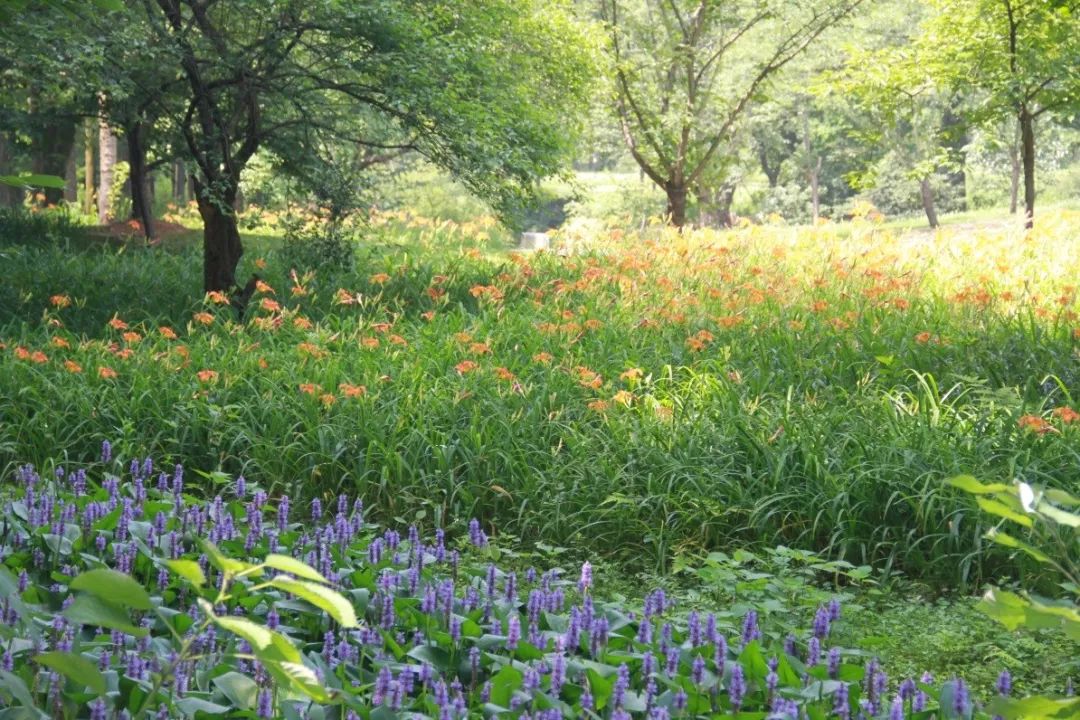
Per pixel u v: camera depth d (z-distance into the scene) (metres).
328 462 9.51
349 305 14.97
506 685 4.08
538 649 4.59
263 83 14.44
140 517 6.48
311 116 15.54
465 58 15.31
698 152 28.19
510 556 8.18
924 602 7.39
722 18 26.28
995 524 7.57
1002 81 18.81
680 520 8.40
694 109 27.27
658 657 4.63
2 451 9.87
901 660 6.27
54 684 3.75
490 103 16.11
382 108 14.61
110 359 11.59
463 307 14.17
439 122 14.68
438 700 3.93
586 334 12.67
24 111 20.72
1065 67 18.72
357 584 5.53
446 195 39.22
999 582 7.47
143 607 1.97
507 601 5.43
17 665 4.14
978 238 16.47
